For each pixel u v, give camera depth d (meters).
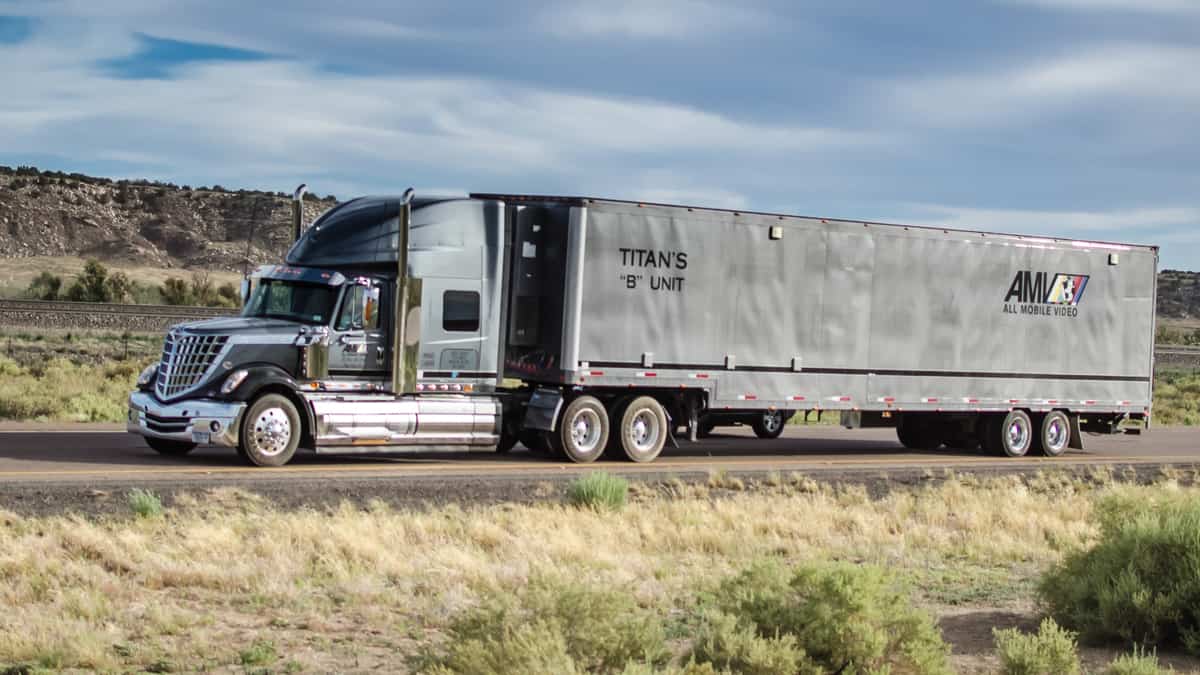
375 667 8.63
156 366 19.47
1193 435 34.75
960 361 24.97
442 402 20.05
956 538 15.68
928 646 8.22
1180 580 10.17
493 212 20.86
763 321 22.62
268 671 8.45
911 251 24.28
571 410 21.06
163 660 8.57
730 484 18.91
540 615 7.86
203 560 11.77
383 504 15.07
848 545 14.65
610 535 14.11
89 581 10.73
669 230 21.64
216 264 161.75
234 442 18.17
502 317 20.92
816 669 7.79
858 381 23.73
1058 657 8.46
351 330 19.45
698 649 8.02
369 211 20.38
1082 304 26.70
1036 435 26.44
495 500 16.36
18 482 15.10
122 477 16.09
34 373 34.28
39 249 158.50
